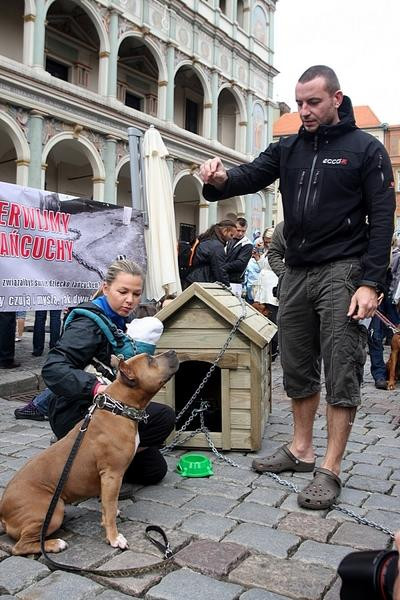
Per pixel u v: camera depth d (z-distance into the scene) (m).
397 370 7.23
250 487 3.55
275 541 2.81
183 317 4.21
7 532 2.74
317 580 2.46
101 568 2.55
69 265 6.69
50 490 2.72
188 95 28.92
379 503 3.36
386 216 3.22
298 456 3.85
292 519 3.09
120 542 2.73
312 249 3.40
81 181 24.61
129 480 3.58
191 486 3.56
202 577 2.47
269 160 3.68
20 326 9.94
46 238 6.41
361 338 3.36
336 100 3.32
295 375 3.71
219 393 4.81
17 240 6.09
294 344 3.64
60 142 20.86
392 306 7.80
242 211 29.53
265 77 31.67
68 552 2.69
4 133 20.53
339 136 3.34
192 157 25.77
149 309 4.79
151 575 2.49
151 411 3.42
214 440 4.25
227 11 28.45
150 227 7.66
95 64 23.77
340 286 3.34
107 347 3.21
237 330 4.13
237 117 29.89
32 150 18.45
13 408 5.67
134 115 22.08
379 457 4.26
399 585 1.64
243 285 9.41
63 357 3.03
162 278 7.57
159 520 3.05
